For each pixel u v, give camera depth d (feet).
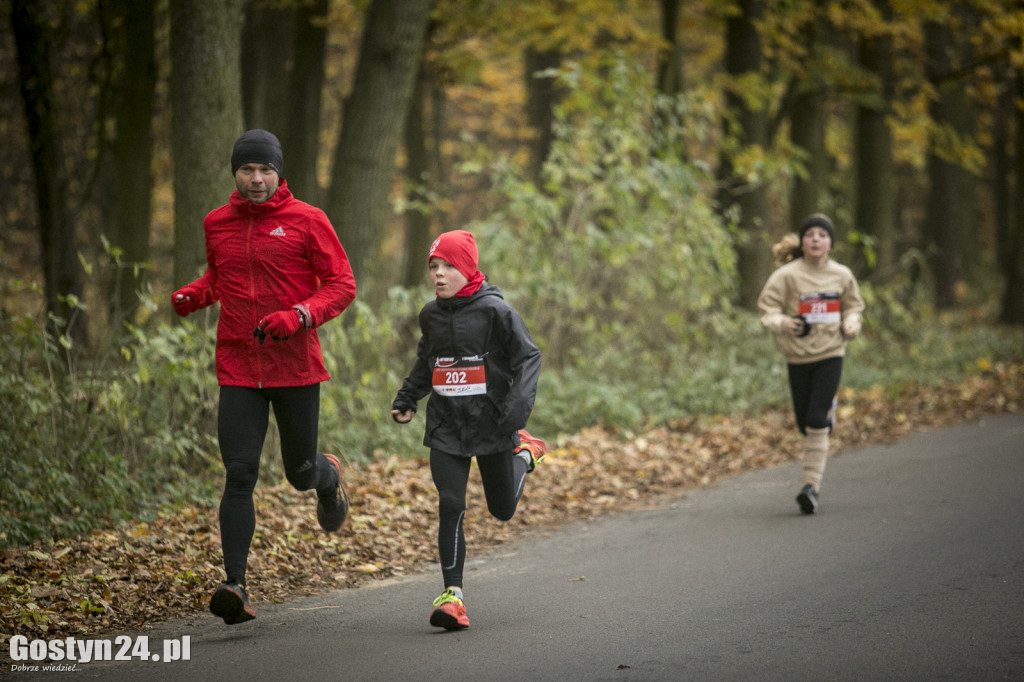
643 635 42.39
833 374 68.95
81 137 125.70
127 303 107.04
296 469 48.19
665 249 114.83
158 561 55.16
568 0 147.54
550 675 37.63
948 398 115.65
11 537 56.39
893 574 50.06
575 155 113.91
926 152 241.76
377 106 104.99
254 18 129.18
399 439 87.56
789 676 36.42
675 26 161.17
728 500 73.67
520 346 44.96
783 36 158.51
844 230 183.32
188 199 77.20
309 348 46.57
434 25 146.61
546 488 79.15
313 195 134.92
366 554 60.49
